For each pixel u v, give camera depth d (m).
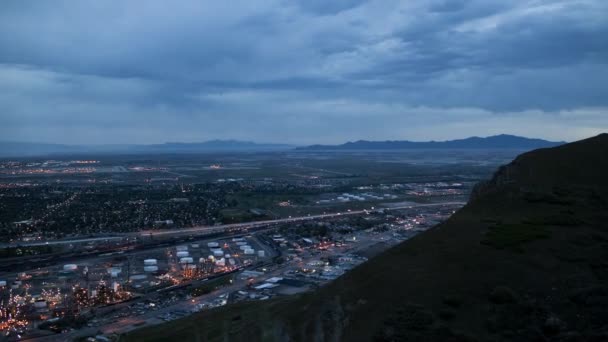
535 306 34.56
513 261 41.25
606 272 38.34
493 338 31.86
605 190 58.81
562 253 41.94
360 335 35.66
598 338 30.03
